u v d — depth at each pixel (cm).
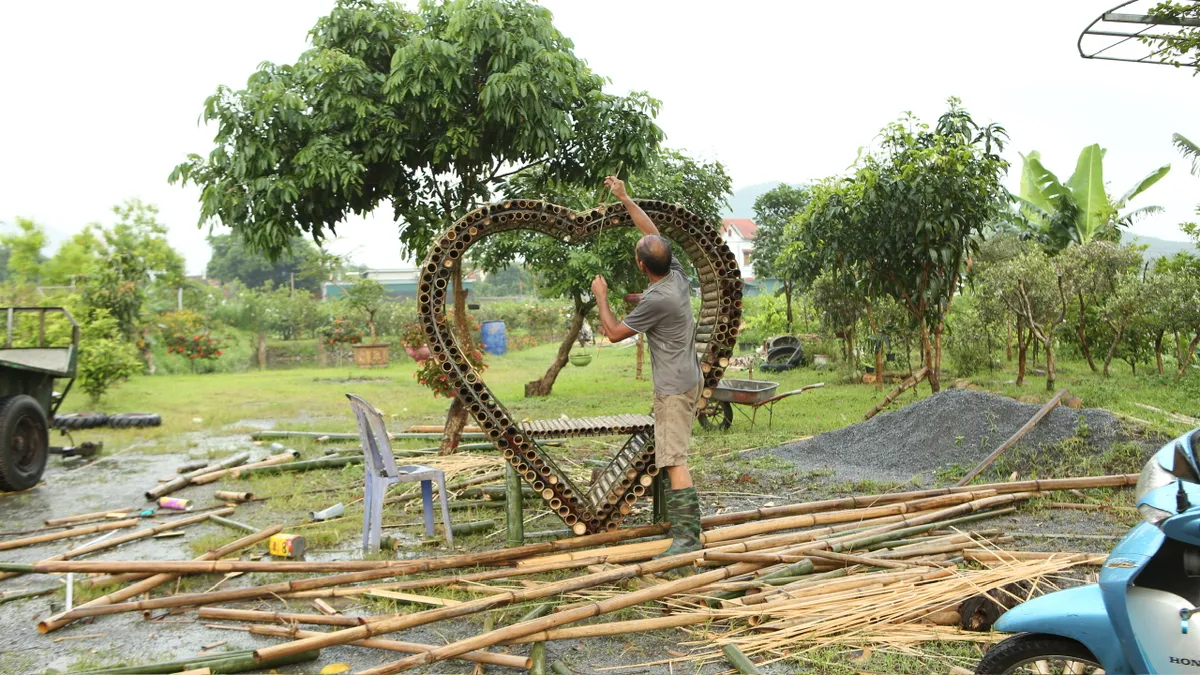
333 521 645
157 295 2812
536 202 508
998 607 404
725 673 377
